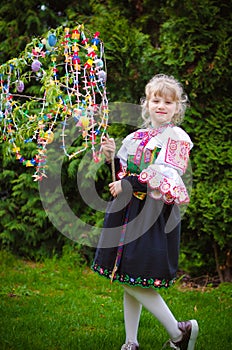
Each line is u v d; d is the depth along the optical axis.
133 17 5.20
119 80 4.38
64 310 3.27
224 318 3.24
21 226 4.78
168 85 2.48
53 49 2.38
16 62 2.42
